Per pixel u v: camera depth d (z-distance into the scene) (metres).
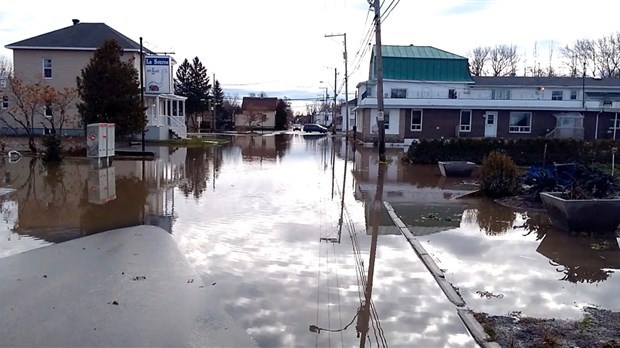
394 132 37.44
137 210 11.20
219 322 5.17
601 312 5.48
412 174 19.20
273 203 12.46
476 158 22.33
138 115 27.11
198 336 4.84
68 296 5.82
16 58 36.44
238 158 26.00
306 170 20.56
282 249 8.05
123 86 26.88
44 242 8.27
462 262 7.37
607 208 8.97
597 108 35.72
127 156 24.59
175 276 6.59
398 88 44.62
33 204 11.70
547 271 6.96
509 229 9.61
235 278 6.56
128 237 8.61
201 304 5.63
